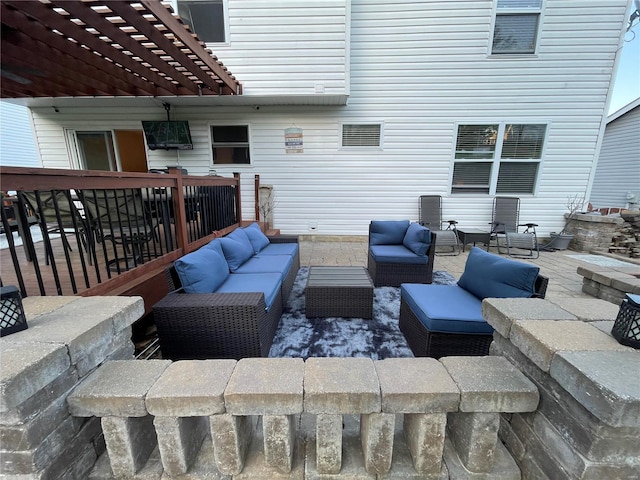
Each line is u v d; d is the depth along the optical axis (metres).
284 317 2.61
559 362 0.88
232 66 4.56
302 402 0.95
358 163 5.57
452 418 1.14
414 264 3.34
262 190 5.67
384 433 1.00
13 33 2.46
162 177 2.58
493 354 1.32
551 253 5.21
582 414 0.84
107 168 5.73
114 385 1.00
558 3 4.75
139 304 1.34
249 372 1.05
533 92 5.12
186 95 4.49
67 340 0.96
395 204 5.71
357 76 5.20
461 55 5.04
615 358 0.88
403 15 4.93
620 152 8.70
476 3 4.82
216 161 5.62
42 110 5.42
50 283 2.26
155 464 1.09
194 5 4.44
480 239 5.13
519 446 1.09
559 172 5.43
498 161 5.45
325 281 2.61
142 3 2.19
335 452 1.02
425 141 5.43
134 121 5.48
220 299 1.85
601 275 2.96
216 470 1.05
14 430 0.83
